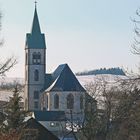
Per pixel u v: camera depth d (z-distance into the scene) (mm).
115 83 26859
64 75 156500
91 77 118688
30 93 171250
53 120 120750
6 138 35406
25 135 52188
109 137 61375
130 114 37312
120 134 56938
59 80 156750
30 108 169625
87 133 64625
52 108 153750
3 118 50000
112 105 57500
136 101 30844
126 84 26219
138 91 28938
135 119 38219
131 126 48344
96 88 68062
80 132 69125
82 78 149125
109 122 60469
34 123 68000
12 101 57781
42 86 171875
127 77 26453
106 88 60812
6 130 45281
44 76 172500
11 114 57188
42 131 68375
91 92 68250
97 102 66188
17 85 60000
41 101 169375
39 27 175625
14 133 37500
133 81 26062
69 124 82250
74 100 147500
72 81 153250
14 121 56906
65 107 150500
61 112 123188
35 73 172875
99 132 63406
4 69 35500
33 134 57469
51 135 68812
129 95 30656
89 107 67562
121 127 54125
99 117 64125
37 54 173625
